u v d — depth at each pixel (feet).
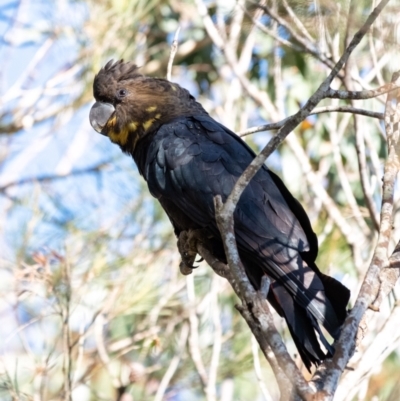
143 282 35.42
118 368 38.81
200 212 27.91
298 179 41.88
